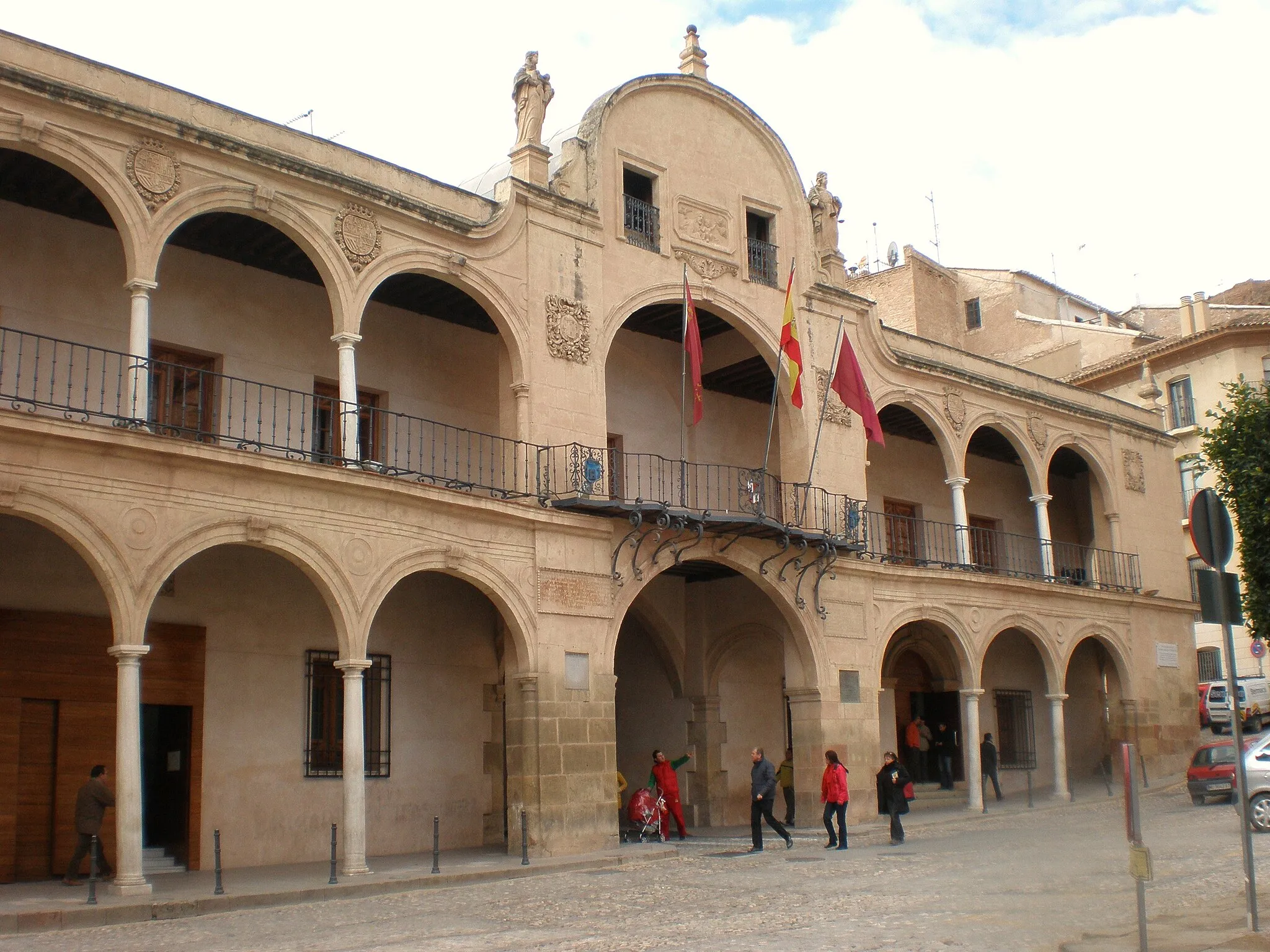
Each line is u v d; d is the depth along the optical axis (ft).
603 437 75.77
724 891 54.70
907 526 110.11
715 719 93.71
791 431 88.74
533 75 76.54
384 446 75.20
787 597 84.23
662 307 86.89
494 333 82.53
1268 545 64.08
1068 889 51.57
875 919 45.19
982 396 105.60
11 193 61.77
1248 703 136.46
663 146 83.35
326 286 64.44
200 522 55.93
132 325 56.18
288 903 53.36
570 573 71.92
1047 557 108.47
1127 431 120.67
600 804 71.10
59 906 48.44
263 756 68.03
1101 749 120.98
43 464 51.47
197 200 59.16
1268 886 50.08
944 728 106.22
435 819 61.62
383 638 74.69
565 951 40.04
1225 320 156.15
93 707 62.39
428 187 70.13
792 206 91.20
